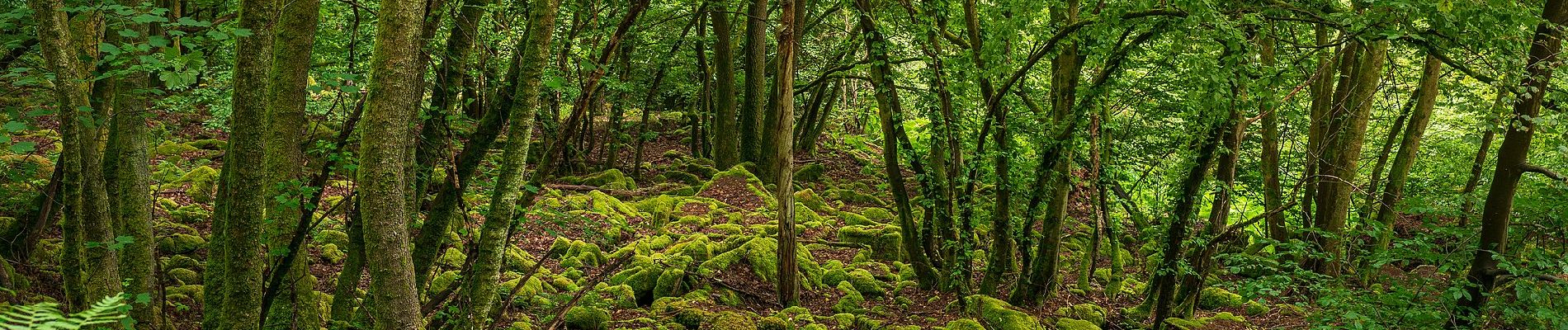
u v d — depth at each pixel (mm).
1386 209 12250
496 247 5859
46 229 8172
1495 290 7531
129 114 5320
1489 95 11203
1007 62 9430
